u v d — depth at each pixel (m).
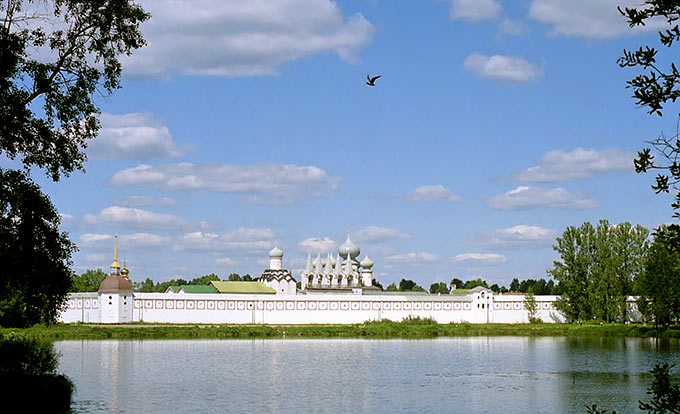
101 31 55.09
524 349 154.50
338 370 115.56
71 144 57.94
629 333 196.50
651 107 22.44
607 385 98.06
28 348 84.25
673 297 187.88
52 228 63.06
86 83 55.62
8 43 51.28
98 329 190.00
